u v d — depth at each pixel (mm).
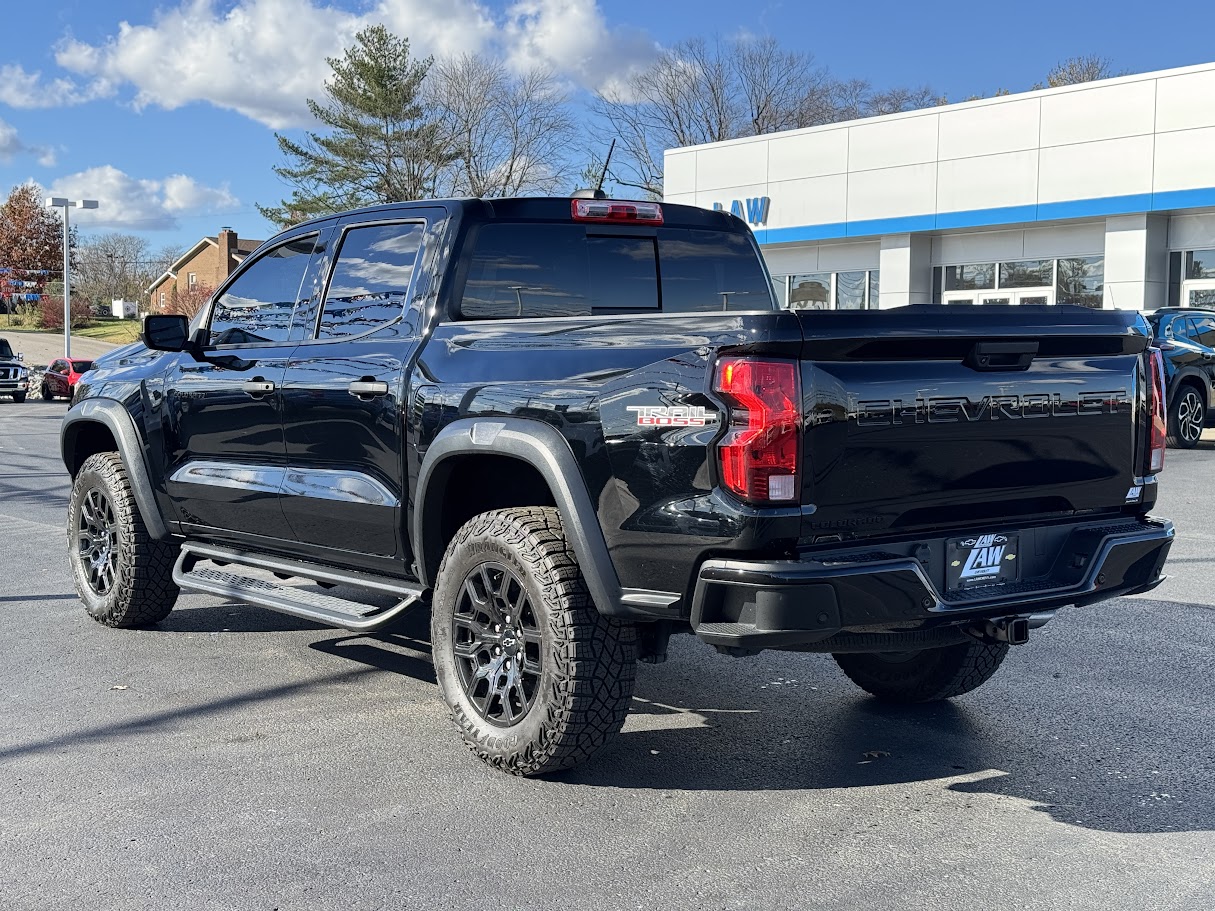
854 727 4500
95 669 5254
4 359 34719
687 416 3324
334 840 3402
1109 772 3998
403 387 4238
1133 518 4008
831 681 5168
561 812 3625
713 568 3273
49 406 32812
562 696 3680
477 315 4375
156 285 87000
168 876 3162
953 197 22500
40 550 8414
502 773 3951
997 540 3658
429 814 3602
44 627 6059
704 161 26906
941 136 22594
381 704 4750
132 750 4180
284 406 4797
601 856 3301
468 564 3979
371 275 4668
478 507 4383
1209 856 3309
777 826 3523
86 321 88062
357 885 3111
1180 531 8945
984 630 3590
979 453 3551
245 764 4039
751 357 3215
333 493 4566
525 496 4348
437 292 4328
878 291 24500
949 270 23656
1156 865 3248
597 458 3551
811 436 3240
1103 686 5035
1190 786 3867
